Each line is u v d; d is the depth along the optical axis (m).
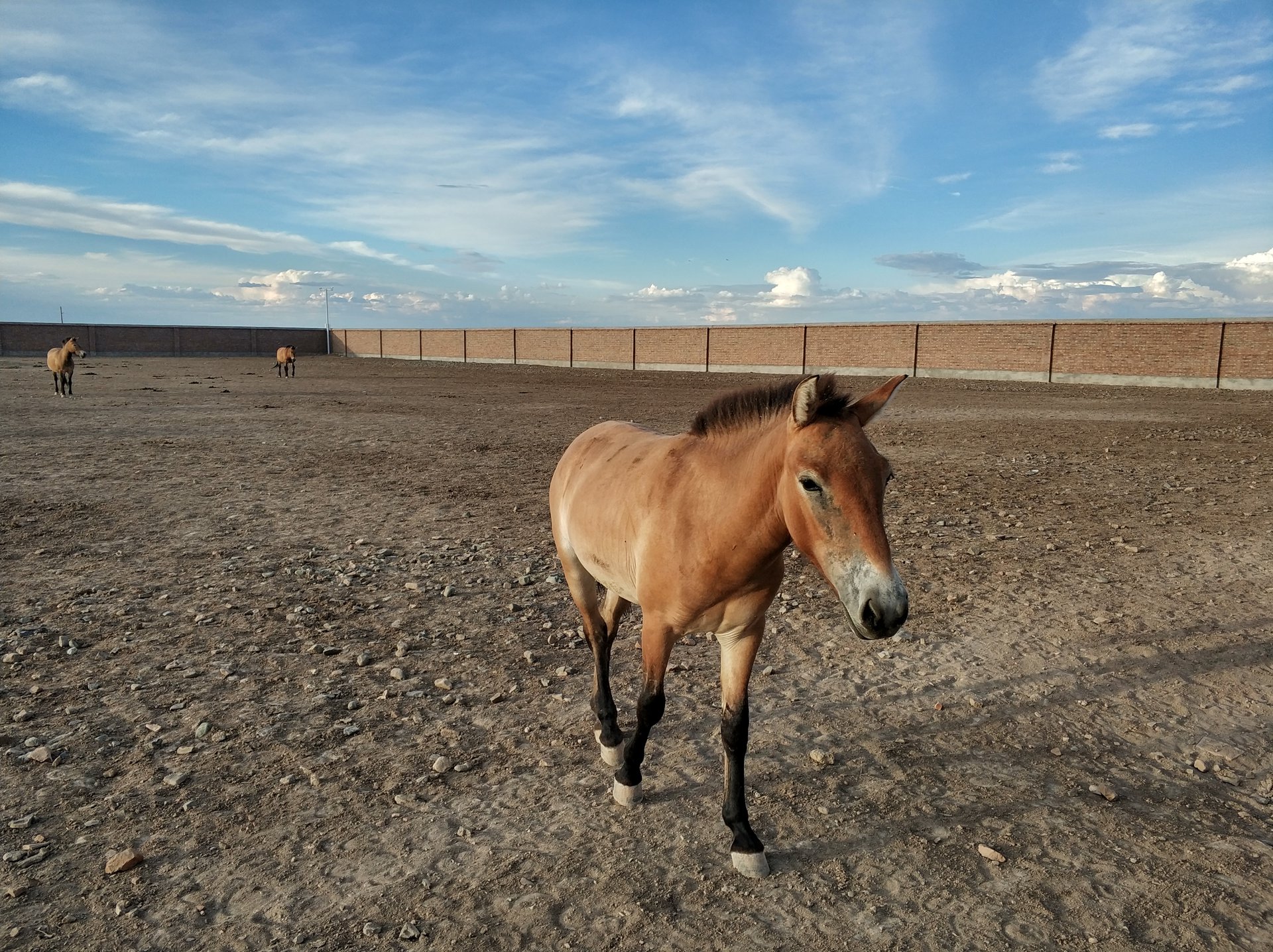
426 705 5.21
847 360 45.88
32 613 6.73
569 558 4.62
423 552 8.81
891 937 3.16
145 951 3.03
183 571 7.99
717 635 3.64
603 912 3.28
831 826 3.91
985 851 3.68
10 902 3.29
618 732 4.48
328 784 4.24
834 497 2.78
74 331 68.00
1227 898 3.40
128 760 4.45
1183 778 4.42
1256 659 5.96
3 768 4.34
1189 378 33.41
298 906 3.30
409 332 76.25
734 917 3.26
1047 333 37.69
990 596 7.39
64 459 14.47
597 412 24.00
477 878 3.49
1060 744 4.79
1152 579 7.84
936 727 5.00
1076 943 3.13
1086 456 15.45
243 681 5.52
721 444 3.40
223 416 22.39
